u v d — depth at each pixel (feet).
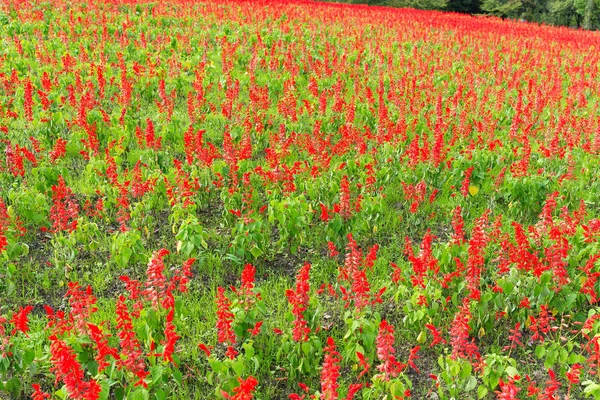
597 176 32.22
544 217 23.65
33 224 26.07
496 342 20.16
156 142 31.65
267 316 21.22
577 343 19.83
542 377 18.97
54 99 39.06
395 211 28.76
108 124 35.88
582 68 55.77
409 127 37.55
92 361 16.81
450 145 35.63
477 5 172.76
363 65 57.57
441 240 26.99
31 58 50.98
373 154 32.42
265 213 28.07
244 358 17.79
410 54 64.39
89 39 56.24
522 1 170.50
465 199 29.63
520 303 20.20
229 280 23.47
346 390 17.76
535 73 59.36
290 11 81.66
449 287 21.45
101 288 22.33
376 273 23.93
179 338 19.58
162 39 57.47
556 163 33.22
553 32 96.73
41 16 63.77
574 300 20.20
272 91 46.85
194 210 27.66
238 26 68.95
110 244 24.88
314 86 43.75
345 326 20.68
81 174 30.78
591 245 21.88
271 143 33.42
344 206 25.03
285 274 24.13
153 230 26.43
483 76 55.72
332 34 71.20
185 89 45.19
